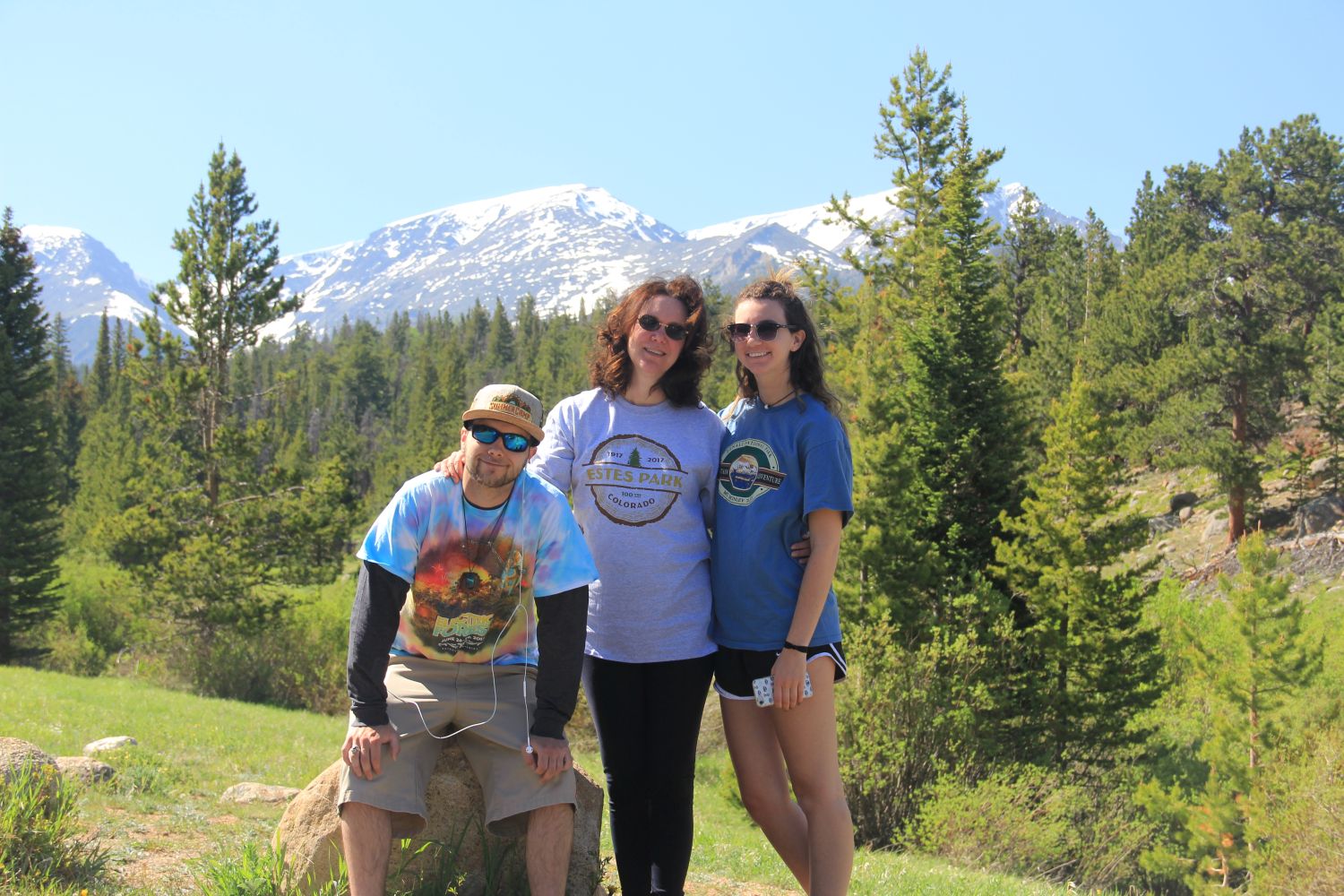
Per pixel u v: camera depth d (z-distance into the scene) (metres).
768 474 3.86
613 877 4.84
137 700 19.72
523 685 3.74
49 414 40.81
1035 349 51.56
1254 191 51.91
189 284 33.66
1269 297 41.50
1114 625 19.23
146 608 31.22
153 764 8.77
